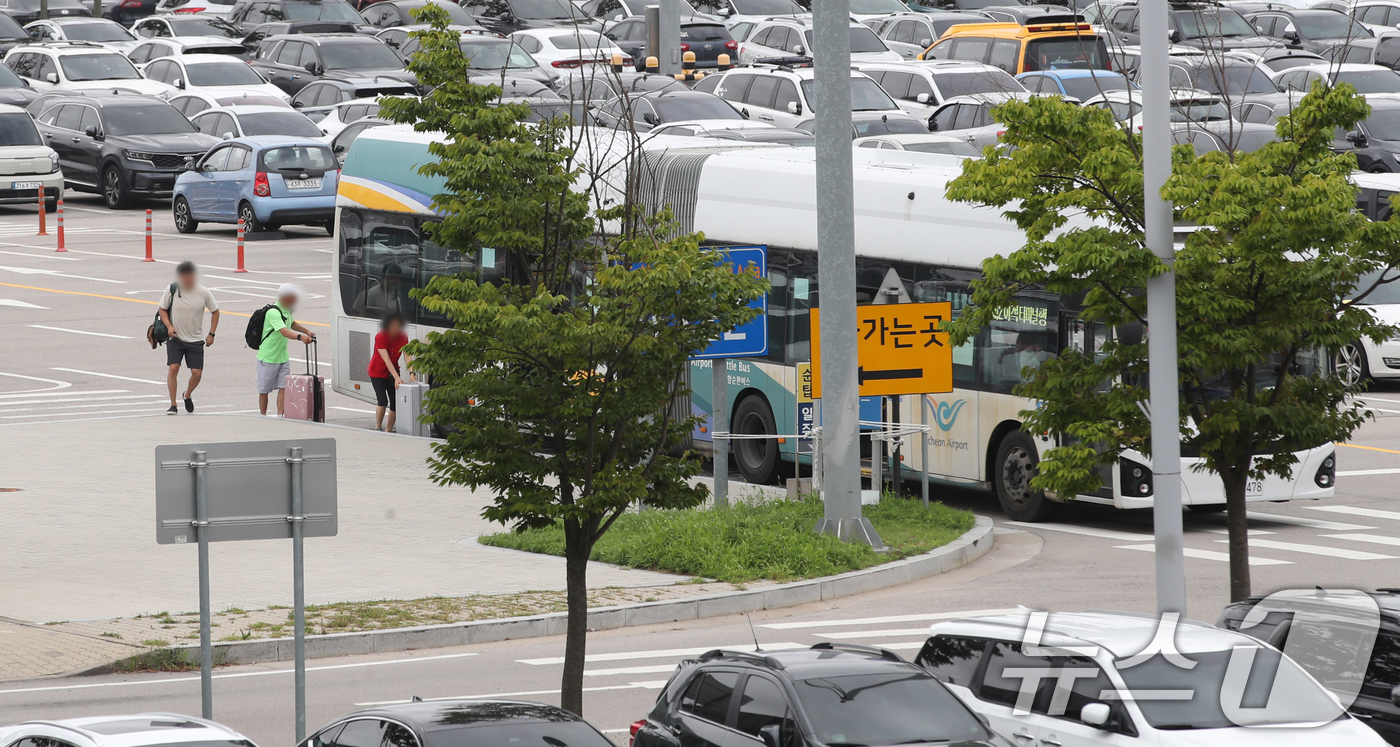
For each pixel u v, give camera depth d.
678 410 49.38
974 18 117.38
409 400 53.78
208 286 80.56
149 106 105.12
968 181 27.66
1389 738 20.19
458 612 32.56
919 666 20.03
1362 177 68.06
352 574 35.97
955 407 43.75
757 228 47.53
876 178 45.03
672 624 33.00
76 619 32.06
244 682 28.58
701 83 93.31
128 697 27.47
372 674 29.11
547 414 24.58
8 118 98.12
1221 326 26.42
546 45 108.88
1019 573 36.84
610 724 25.36
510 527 40.16
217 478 23.11
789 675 19.39
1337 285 26.61
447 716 17.98
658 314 24.44
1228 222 24.89
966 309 28.08
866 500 41.81
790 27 107.81
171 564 36.75
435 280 24.66
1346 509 43.31
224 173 93.62
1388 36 105.19
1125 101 69.31
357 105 101.44
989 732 18.97
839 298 37.78
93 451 49.78
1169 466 25.28
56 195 98.75
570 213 25.69
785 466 48.91
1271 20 116.31
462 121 25.20
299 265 86.19
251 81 112.50
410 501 43.72
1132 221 27.25
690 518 38.47
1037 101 26.89
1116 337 39.38
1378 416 55.50
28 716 25.95
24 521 40.97
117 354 67.50
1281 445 27.02
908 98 89.75
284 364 56.47
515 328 23.44
